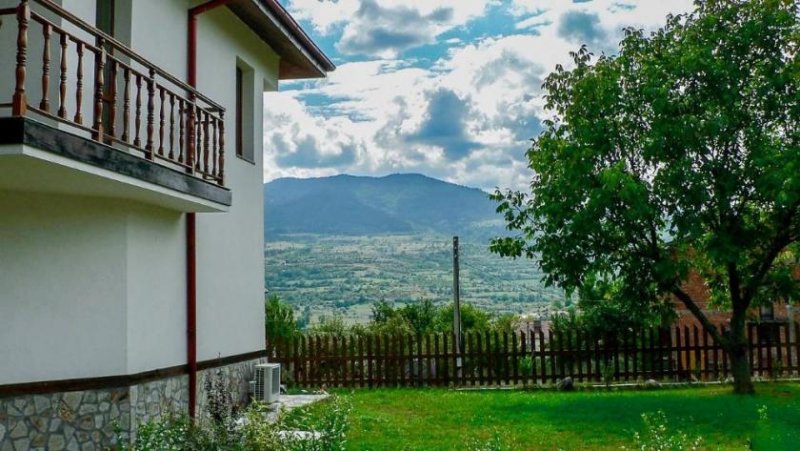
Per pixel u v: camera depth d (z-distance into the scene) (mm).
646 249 15117
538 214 14758
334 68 16125
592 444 10164
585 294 16469
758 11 14258
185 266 10703
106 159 7449
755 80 14352
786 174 13000
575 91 14820
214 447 7469
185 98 10062
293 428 8250
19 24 6273
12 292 8180
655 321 16703
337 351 17922
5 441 7996
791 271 15641
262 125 14133
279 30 13266
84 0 8625
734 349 15297
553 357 17703
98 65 7395
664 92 13594
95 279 8789
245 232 13156
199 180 9609
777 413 12086
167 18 10492
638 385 17078
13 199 8258
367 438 10461
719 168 14148
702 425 11328
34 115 8062
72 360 8539
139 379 9188
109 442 8688
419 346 17969
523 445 10141
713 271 16344
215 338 11742
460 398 15367
